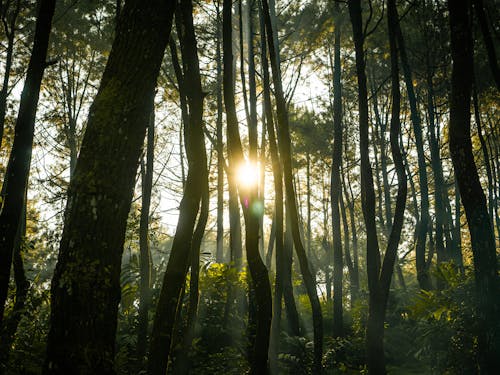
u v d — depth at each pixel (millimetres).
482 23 7828
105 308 3266
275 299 6352
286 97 15391
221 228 15734
